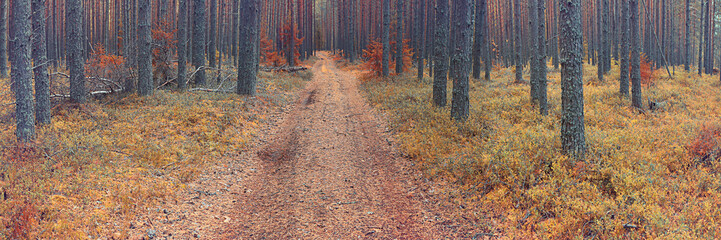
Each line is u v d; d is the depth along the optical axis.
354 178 8.30
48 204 5.18
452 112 11.66
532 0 14.95
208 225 5.82
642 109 14.44
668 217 5.16
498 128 10.62
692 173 6.58
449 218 6.16
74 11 11.70
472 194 6.84
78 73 11.84
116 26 35.91
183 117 11.27
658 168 6.76
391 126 12.78
